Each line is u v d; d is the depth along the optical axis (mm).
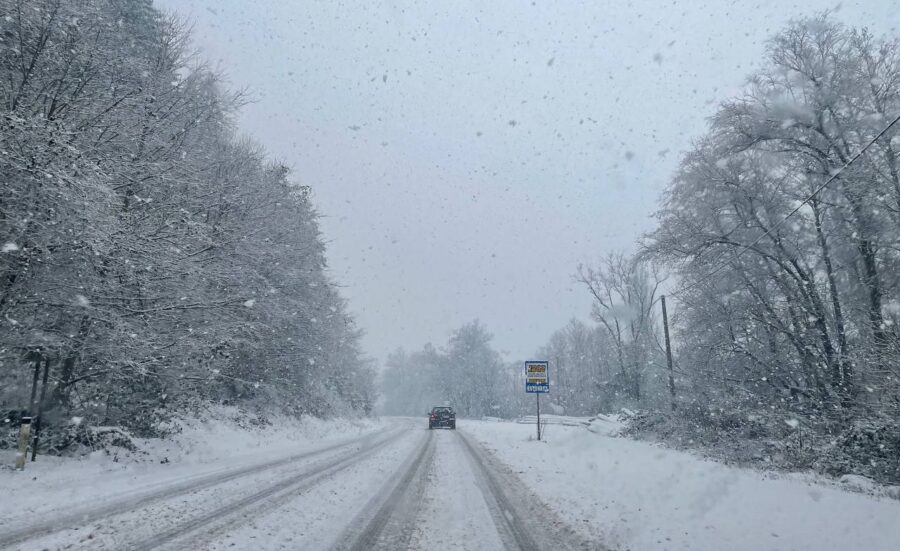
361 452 16016
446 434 26250
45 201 9727
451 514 7203
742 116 20984
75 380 12320
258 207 18781
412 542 5785
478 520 6867
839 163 18547
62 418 12266
